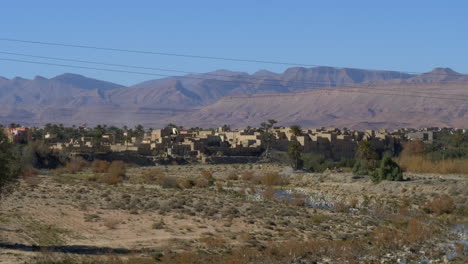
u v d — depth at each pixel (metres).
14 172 66.06
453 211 110.69
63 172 189.62
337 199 132.75
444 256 67.88
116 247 63.69
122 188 132.25
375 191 146.25
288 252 64.81
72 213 85.56
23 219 77.56
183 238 70.88
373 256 66.50
